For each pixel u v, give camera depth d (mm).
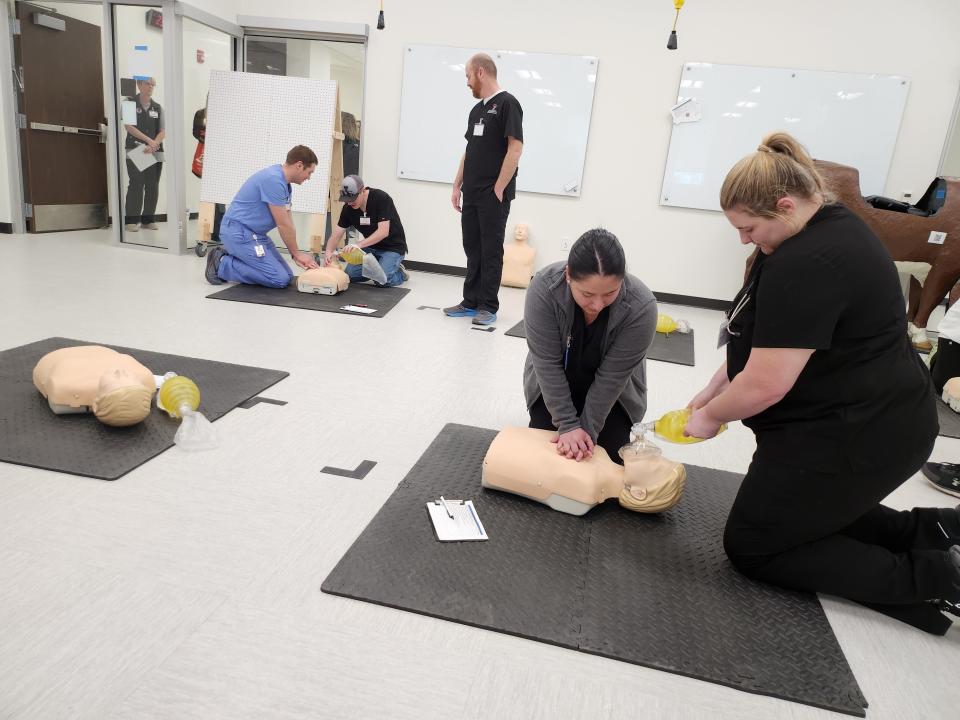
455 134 5711
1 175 5840
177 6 5188
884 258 1307
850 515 1418
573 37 5387
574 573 1525
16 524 1514
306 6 5789
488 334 3791
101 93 6617
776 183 1279
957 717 1220
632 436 2115
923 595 1421
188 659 1171
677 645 1320
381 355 3146
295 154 4266
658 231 5582
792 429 1408
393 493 1810
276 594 1362
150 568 1406
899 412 1340
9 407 2115
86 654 1161
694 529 1787
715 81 5227
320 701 1109
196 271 4875
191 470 1840
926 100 5020
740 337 1495
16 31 5660
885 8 4934
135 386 1999
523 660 1247
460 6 5504
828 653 1340
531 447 1810
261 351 3016
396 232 5000
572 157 5562
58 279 4184
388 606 1354
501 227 3930
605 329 1747
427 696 1143
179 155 5453
